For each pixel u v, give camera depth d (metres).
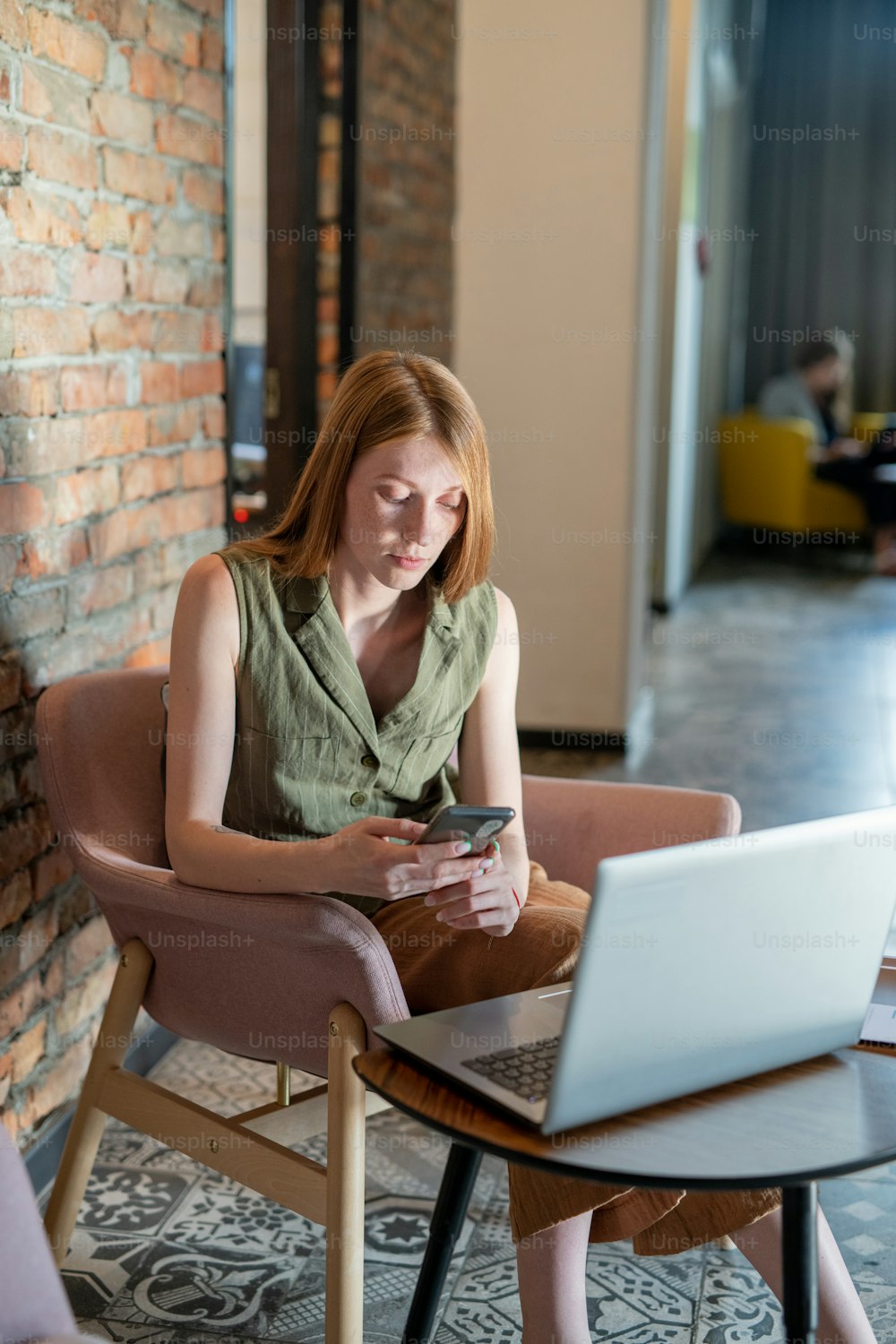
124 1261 1.81
